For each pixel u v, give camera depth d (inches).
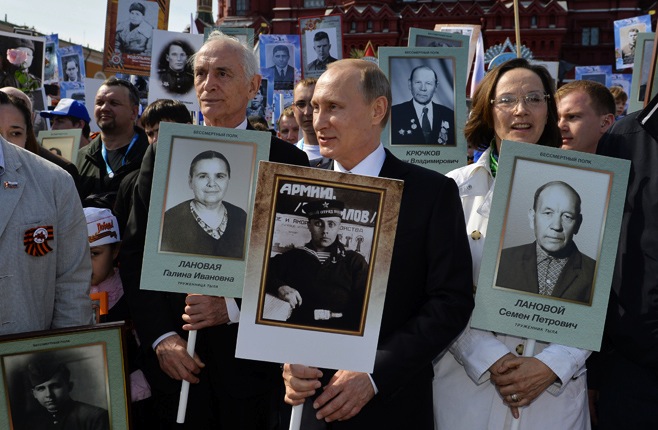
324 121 119.2
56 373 116.7
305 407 121.7
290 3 1578.5
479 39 324.8
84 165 222.8
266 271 107.3
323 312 107.7
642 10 1476.4
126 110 216.1
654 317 118.8
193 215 126.6
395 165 124.4
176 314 141.6
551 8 1370.6
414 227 120.9
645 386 123.1
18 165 118.8
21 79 304.8
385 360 115.3
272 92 458.6
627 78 525.7
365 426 119.9
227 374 142.3
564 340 119.3
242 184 127.1
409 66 194.4
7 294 116.5
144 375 147.9
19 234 117.4
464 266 120.6
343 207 107.3
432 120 193.8
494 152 140.0
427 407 125.9
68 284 126.6
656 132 123.1
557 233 119.8
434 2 1450.5
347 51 1455.5
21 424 115.3
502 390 124.3
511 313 119.6
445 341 117.3
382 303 108.0
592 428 156.7
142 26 343.0
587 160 119.8
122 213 164.4
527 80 133.6
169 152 126.8
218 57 142.9
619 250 123.2
